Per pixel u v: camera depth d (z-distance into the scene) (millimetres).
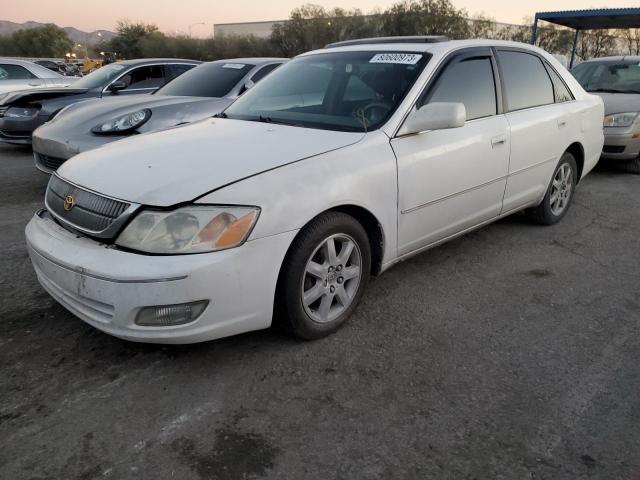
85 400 2396
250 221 2422
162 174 2561
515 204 4223
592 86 7934
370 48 3801
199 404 2383
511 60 4102
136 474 1990
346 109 3330
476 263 4004
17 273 3715
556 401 2426
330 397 2438
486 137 3645
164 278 2281
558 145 4469
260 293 2512
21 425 2234
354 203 2824
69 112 5965
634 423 2285
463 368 2670
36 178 6727
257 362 2693
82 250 2461
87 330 2971
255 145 2887
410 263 3986
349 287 3012
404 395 2457
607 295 3502
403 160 3090
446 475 2000
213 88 6410
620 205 5629
